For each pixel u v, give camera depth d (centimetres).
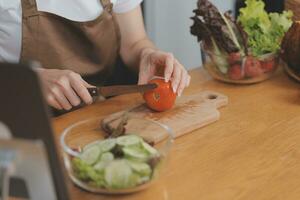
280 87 125
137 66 144
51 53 131
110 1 137
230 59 122
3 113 59
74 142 95
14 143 60
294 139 100
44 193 66
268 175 88
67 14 130
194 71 134
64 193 67
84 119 107
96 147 83
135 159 80
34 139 60
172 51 229
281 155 95
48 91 110
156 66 121
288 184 86
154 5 209
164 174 88
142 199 82
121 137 86
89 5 133
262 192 84
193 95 117
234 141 99
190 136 101
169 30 222
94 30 135
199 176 88
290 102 117
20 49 129
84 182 81
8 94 57
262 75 125
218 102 113
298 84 126
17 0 123
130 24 147
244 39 121
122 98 118
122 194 82
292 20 140
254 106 115
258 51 124
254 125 106
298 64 124
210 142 99
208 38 123
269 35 128
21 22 125
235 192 84
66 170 83
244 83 126
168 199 82
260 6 130
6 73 55
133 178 79
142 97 116
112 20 140
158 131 95
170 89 108
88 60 139
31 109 58
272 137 101
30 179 65
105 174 79
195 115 106
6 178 63
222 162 92
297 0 142
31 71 55
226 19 122
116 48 145
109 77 151
